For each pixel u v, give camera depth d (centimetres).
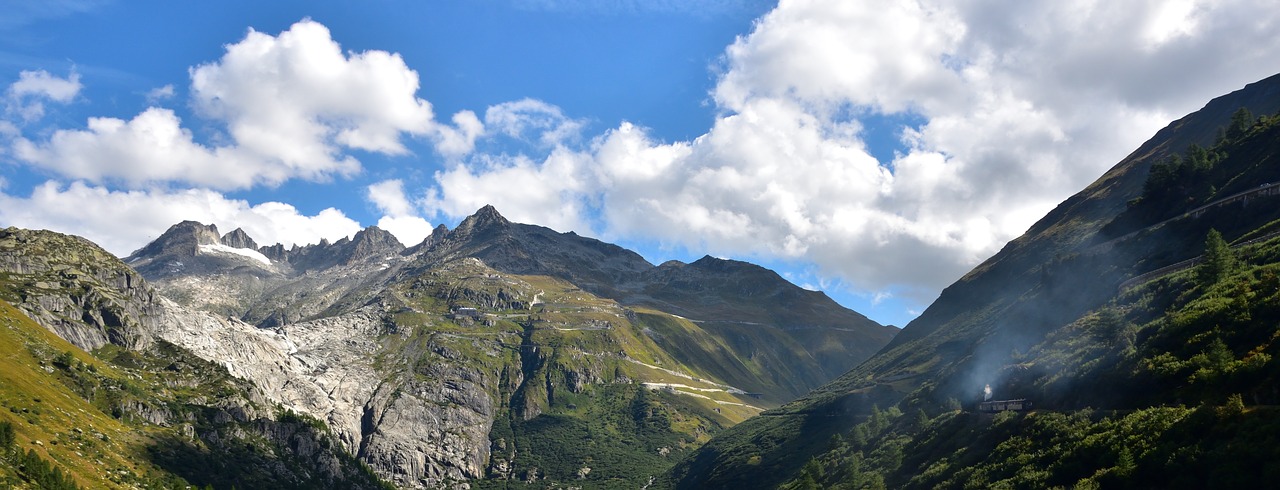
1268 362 15400
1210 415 14900
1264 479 12888
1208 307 18850
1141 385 18212
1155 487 14675
